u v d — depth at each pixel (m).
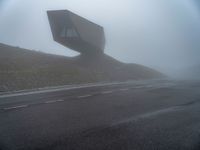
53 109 10.21
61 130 6.83
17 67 24.28
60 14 34.94
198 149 5.40
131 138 6.11
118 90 18.73
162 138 6.14
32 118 8.43
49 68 26.69
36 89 19.64
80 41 36.28
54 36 37.56
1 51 28.78
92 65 35.47
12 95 16.31
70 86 22.81
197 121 8.08
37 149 5.30
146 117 8.61
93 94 15.89
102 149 5.29
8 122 7.84
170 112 9.63
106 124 7.55
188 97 14.46
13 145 5.57
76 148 5.34
